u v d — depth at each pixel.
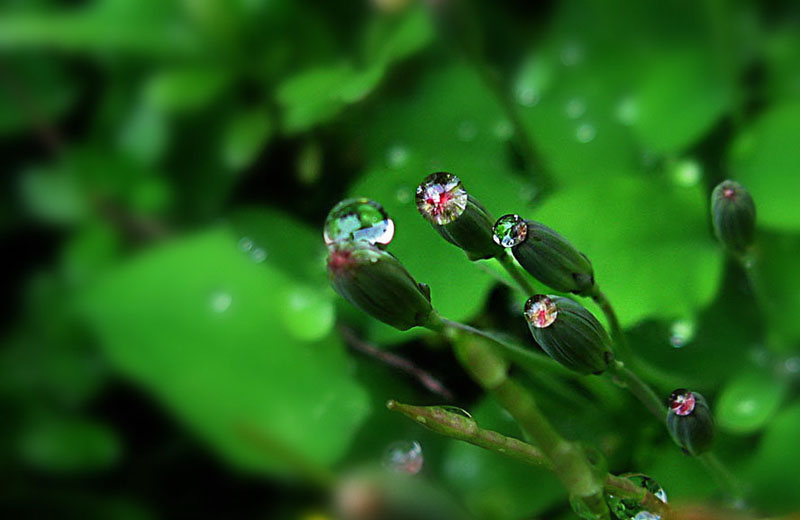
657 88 0.19
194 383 0.18
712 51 0.19
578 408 0.17
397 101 0.19
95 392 0.19
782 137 0.18
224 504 0.18
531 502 0.17
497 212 0.18
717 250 0.17
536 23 0.20
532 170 0.18
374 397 0.17
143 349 0.18
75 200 0.20
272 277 0.18
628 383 0.15
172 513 0.18
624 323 0.17
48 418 0.19
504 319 0.18
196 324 0.18
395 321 0.15
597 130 0.19
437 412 0.14
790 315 0.17
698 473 0.17
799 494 0.16
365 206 0.15
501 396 0.14
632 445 0.17
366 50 0.20
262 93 0.20
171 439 0.19
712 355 0.17
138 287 0.18
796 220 0.17
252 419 0.17
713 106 0.18
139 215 0.20
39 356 0.19
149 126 0.20
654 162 0.18
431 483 0.17
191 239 0.18
